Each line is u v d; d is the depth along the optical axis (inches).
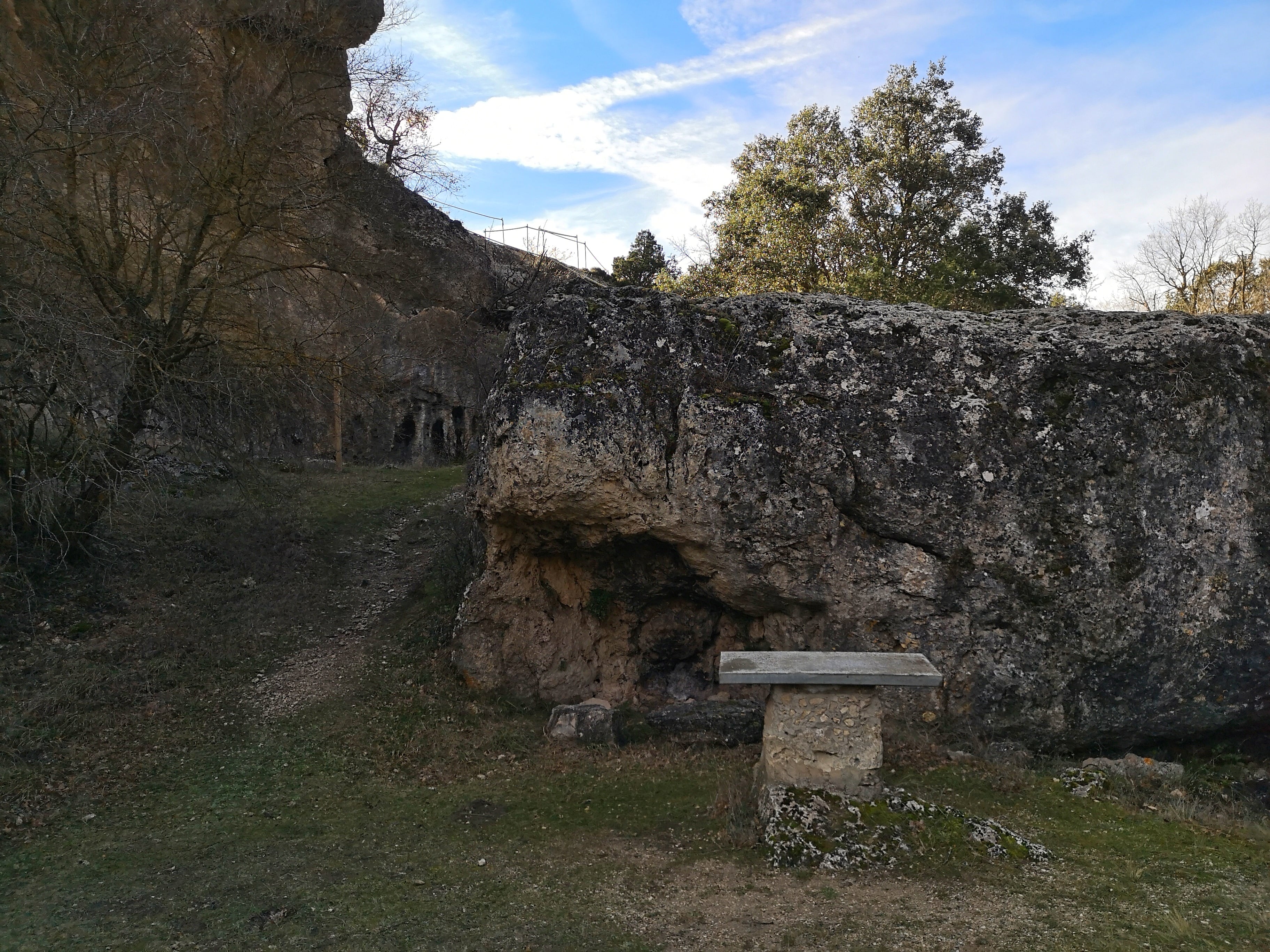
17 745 318.3
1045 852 238.4
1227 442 345.4
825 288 813.9
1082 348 355.3
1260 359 355.9
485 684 390.9
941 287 807.1
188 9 532.1
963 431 346.6
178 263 499.2
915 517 343.9
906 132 865.5
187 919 213.3
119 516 494.0
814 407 350.6
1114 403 346.0
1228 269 1049.5
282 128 489.7
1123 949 184.4
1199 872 230.7
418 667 413.1
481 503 378.0
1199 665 334.3
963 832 240.2
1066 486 340.8
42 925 211.3
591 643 398.3
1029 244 873.5
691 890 221.6
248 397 485.7
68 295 403.5
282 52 561.0
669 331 364.5
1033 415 347.3
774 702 262.8
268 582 508.4
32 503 396.5
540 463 346.9
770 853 236.5
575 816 282.7
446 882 232.8
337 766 331.0
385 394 610.5
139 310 449.7
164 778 316.2
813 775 255.6
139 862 250.5
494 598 393.1
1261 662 334.6
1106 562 336.8
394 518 645.9
